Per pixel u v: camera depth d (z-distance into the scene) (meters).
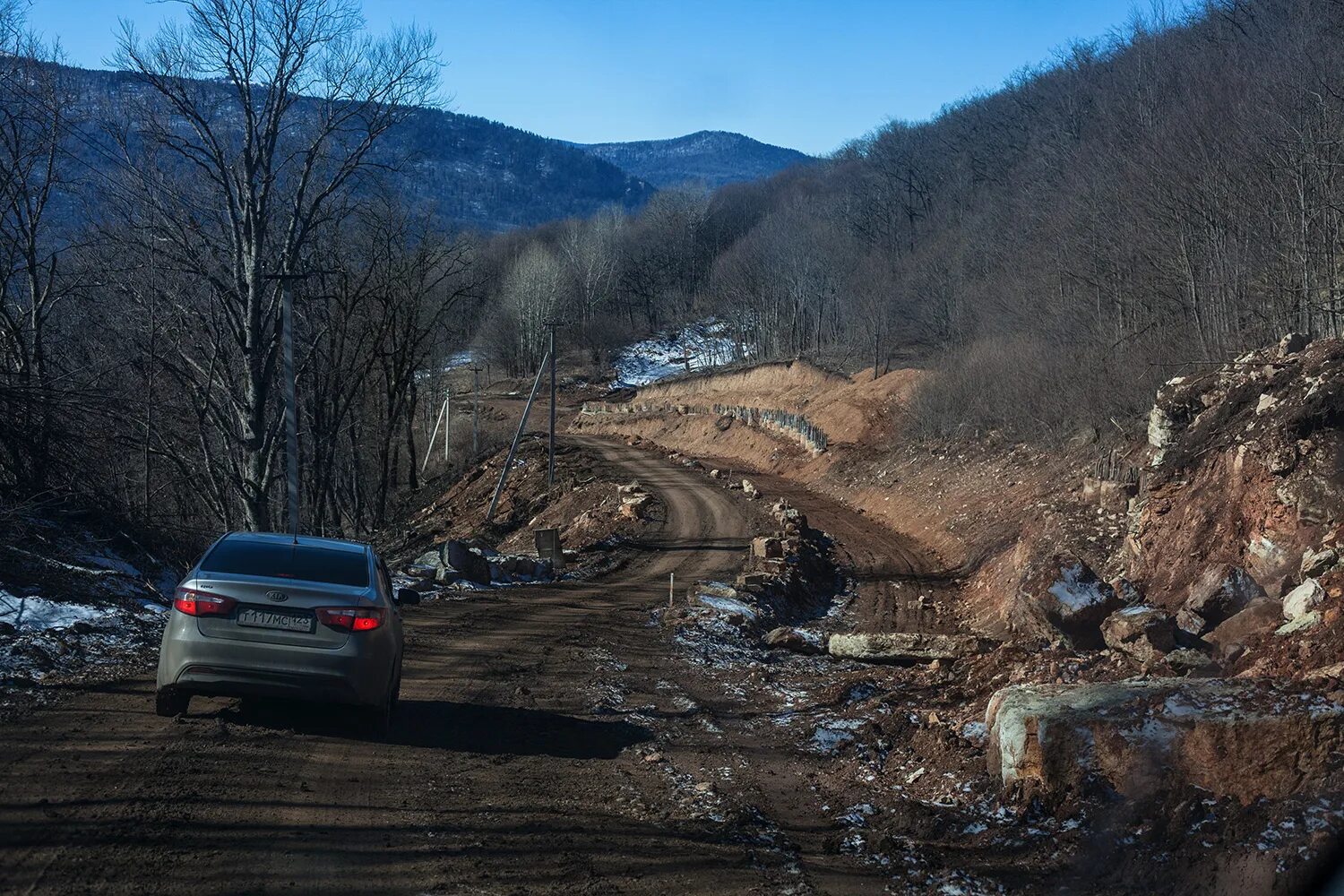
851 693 13.12
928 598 27.67
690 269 163.38
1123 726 7.46
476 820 7.11
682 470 64.81
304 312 42.50
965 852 7.08
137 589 15.34
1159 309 39.31
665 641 18.03
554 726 10.60
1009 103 103.75
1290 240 31.56
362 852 6.25
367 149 35.44
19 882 5.30
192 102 31.91
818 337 102.25
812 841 7.45
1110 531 23.83
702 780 8.91
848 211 125.00
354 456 52.47
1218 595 12.66
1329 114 31.97
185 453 37.94
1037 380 42.56
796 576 28.17
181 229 32.72
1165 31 68.56
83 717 8.78
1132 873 6.37
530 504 55.88
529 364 135.00
